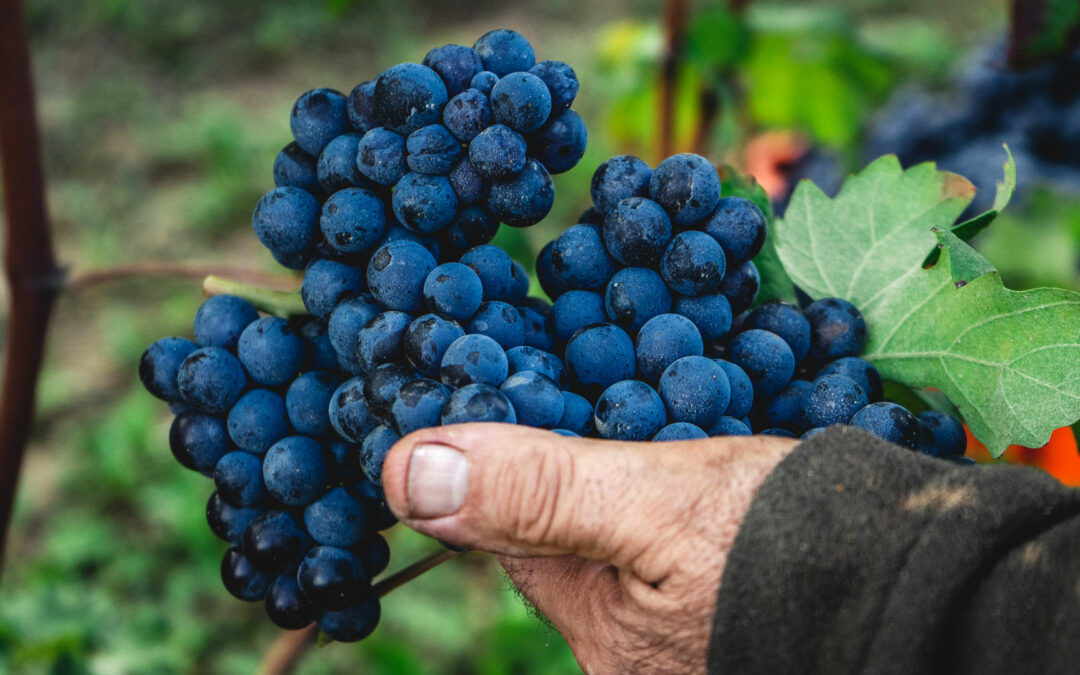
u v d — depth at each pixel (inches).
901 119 31.1
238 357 17.1
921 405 18.3
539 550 16.2
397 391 16.2
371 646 37.8
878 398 17.3
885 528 15.5
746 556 15.6
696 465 16.0
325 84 87.0
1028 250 27.6
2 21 20.1
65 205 72.2
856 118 32.5
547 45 89.7
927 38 58.0
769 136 36.6
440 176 16.4
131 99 83.3
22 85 20.5
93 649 27.0
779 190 32.9
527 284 17.5
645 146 35.4
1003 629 15.2
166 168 76.5
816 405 16.9
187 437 17.2
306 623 17.3
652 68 31.5
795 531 15.6
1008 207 28.0
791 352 17.0
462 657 44.4
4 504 22.1
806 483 15.7
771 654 15.7
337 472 17.0
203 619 46.5
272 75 87.9
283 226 16.8
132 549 50.0
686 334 16.5
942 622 15.3
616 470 15.9
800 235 18.8
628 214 16.6
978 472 15.6
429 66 16.5
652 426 16.3
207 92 85.4
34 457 54.7
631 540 15.9
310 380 17.0
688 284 16.5
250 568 17.4
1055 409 16.8
